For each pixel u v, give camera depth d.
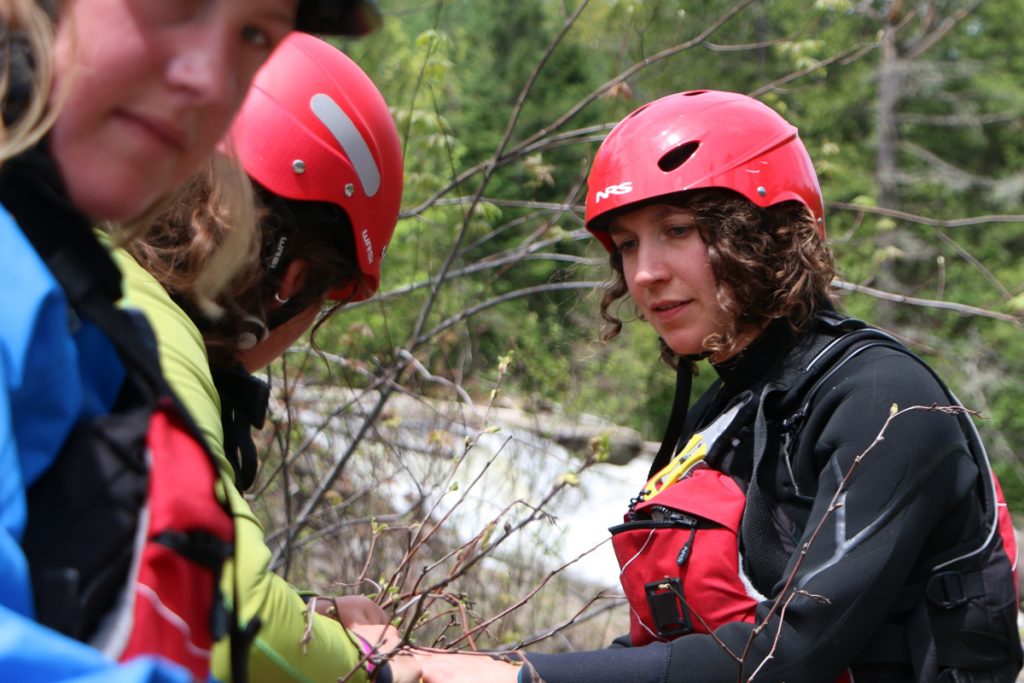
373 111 1.91
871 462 1.79
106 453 0.81
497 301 4.46
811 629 1.73
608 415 8.84
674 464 2.06
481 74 14.97
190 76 0.82
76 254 0.83
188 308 1.43
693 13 11.94
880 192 16.70
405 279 5.61
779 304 2.02
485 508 4.48
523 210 10.94
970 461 1.88
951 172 16.91
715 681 1.75
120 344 0.84
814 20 5.75
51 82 0.80
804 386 1.95
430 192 5.18
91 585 0.77
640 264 2.14
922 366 1.92
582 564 5.36
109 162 0.83
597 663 1.79
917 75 16.77
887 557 1.73
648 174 2.11
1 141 0.79
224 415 1.54
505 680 1.74
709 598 1.83
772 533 1.86
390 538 3.64
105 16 0.80
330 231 1.84
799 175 2.17
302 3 1.00
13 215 0.81
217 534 0.84
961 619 1.81
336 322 4.95
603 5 6.15
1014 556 1.90
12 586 0.67
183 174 0.89
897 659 1.82
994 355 14.67
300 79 1.83
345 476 4.16
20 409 0.76
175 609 0.80
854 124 17.48
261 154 1.76
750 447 1.99
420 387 4.94
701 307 2.11
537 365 6.70
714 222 2.08
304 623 1.35
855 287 4.41
